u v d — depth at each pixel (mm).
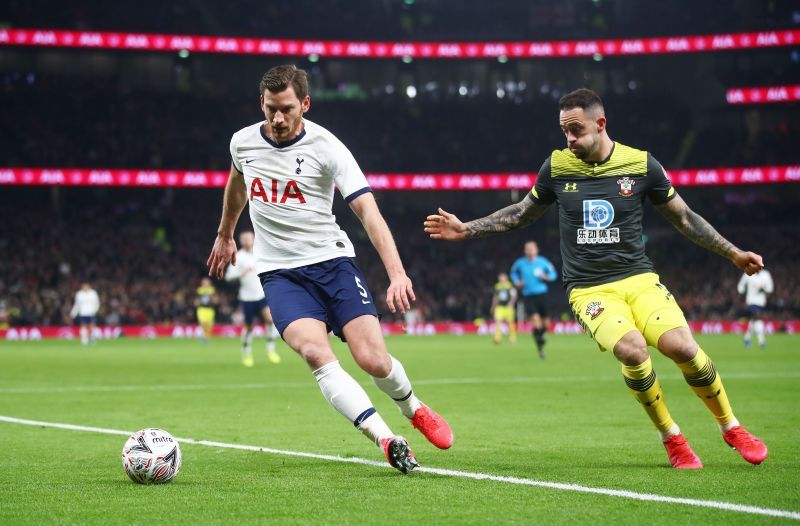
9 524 4941
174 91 60906
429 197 63281
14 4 57062
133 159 56000
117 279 52344
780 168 51844
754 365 20875
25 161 54062
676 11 62312
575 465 7035
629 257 7016
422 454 7703
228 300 52438
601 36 61188
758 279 30844
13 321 47594
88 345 36375
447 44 57594
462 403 12531
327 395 6430
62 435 9172
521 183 54781
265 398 13477
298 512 5215
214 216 59250
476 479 6340
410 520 4980
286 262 6746
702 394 6855
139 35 52938
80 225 56000
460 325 52719
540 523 4883
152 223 58250
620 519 4973
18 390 14961
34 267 51938
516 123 62781
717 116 62031
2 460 7422
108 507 5387
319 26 61844
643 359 6668
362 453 7816
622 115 62125
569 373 18844
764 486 6016
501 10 64062
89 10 59438
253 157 6766
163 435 6336
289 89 6441
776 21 60062
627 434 9125
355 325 6547
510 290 34375
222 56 62375
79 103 58031
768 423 9859
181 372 19562
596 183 7070
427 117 62844
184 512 5234
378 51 57000
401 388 6613
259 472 6727
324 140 6648
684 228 7199
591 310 6910
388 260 6387
